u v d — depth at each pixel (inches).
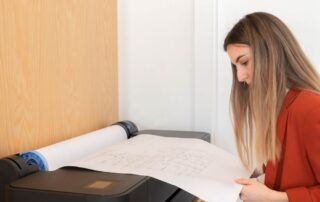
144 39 48.1
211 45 44.8
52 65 34.8
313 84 27.7
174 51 47.1
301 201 25.6
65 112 37.3
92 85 42.4
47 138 34.4
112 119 47.6
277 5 42.4
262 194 26.3
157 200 25.9
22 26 30.5
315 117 25.5
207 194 24.0
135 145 35.0
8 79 29.3
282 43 27.9
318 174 25.7
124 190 21.3
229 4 44.1
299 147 26.8
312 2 41.1
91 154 32.0
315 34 41.3
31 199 21.9
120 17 48.3
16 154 28.0
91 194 20.7
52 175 25.2
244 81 30.7
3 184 25.1
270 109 27.3
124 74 49.1
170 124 48.3
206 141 39.8
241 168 30.1
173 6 46.5
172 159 30.1
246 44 28.4
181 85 47.3
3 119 29.0
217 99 45.6
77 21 38.8
